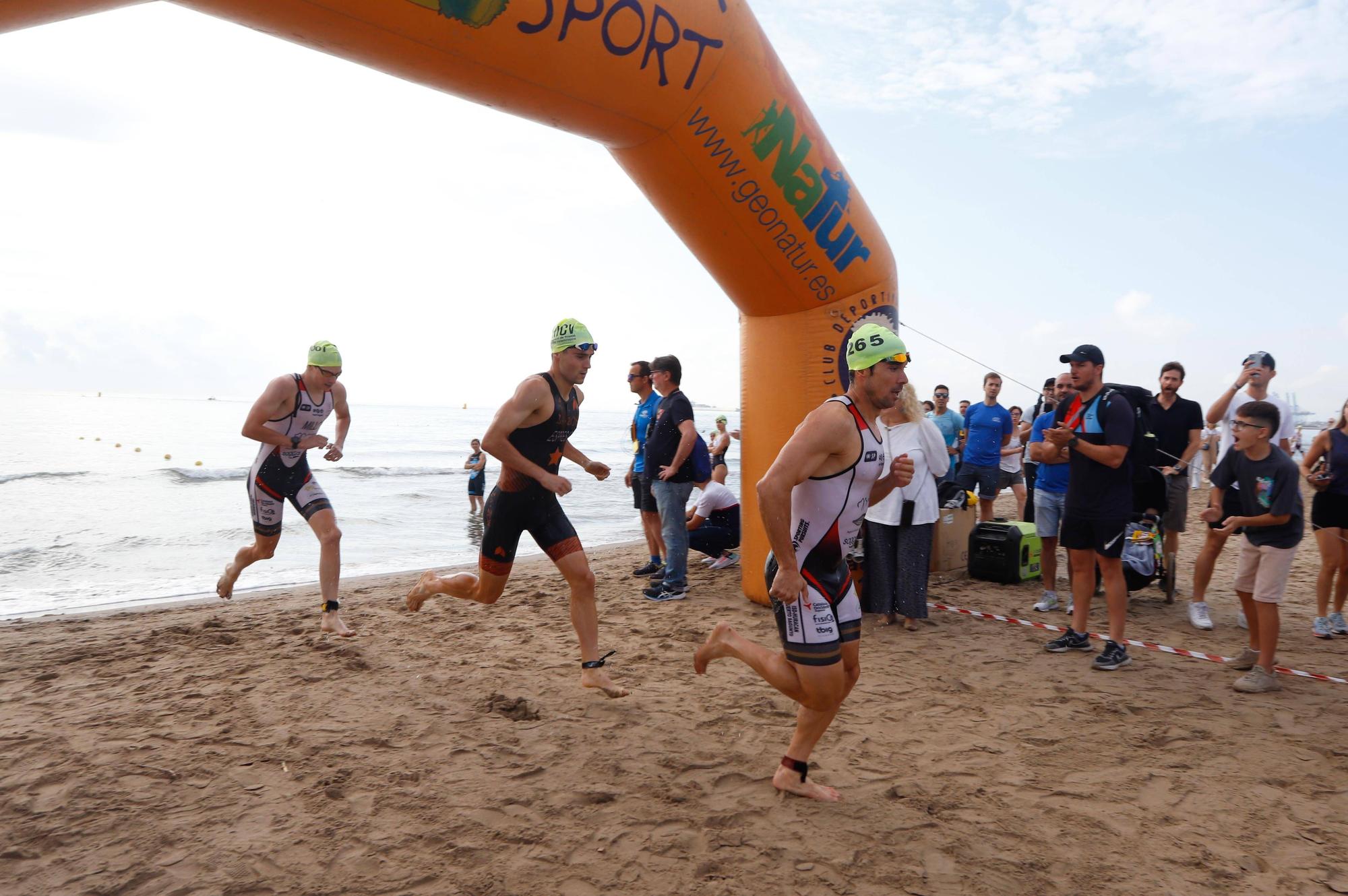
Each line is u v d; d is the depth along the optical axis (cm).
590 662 453
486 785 333
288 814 305
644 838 293
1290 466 458
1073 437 496
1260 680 464
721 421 1080
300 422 544
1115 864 280
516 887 260
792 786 327
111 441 3962
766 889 262
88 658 501
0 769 338
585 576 448
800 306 603
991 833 300
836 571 312
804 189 551
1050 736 396
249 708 415
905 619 607
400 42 391
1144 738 393
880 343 297
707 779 343
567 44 428
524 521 443
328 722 398
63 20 300
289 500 568
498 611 650
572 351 426
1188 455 670
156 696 431
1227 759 370
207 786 326
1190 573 827
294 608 654
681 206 559
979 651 546
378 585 762
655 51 461
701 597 702
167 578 831
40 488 1755
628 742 381
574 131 504
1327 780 348
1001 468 1022
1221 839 298
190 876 263
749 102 513
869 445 300
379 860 275
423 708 421
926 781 345
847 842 292
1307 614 663
